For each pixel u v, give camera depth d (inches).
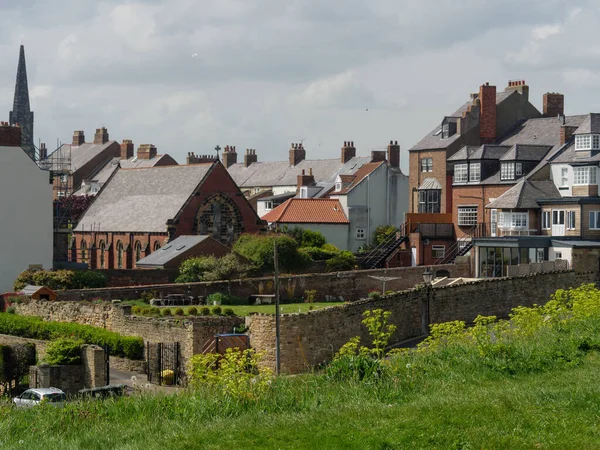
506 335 1582.2
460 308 2309.3
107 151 7244.1
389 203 5007.4
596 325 1545.3
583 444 917.8
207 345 1972.2
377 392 1161.4
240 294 3139.8
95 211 4933.6
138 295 2967.5
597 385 1120.8
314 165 6387.8
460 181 3858.3
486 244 3282.5
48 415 1171.3
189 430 1037.2
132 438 1042.1
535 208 3346.5
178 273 3535.9
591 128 3341.5
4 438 1077.1
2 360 2032.5
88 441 1043.3
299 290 3213.6
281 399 1149.7
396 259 3932.1
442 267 3415.4
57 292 2792.8
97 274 3299.7
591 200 3176.7
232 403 1138.7
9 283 3560.5
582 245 2886.3
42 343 2292.1
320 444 947.3
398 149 5590.6
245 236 3907.5
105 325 2363.4
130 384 1950.1
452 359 1337.4
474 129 4151.1
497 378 1245.1
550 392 1103.0
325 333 1980.8
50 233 3649.1
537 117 4308.6
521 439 936.3
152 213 4468.5
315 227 4763.8
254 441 971.3
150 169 4923.7
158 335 2150.6
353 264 4020.7
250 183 6737.2
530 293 2524.6
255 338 1962.4
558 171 3447.3
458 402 1066.1
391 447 935.7
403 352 1448.1
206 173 4379.9
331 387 1203.9
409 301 2192.4
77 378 1935.3
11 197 3577.8
